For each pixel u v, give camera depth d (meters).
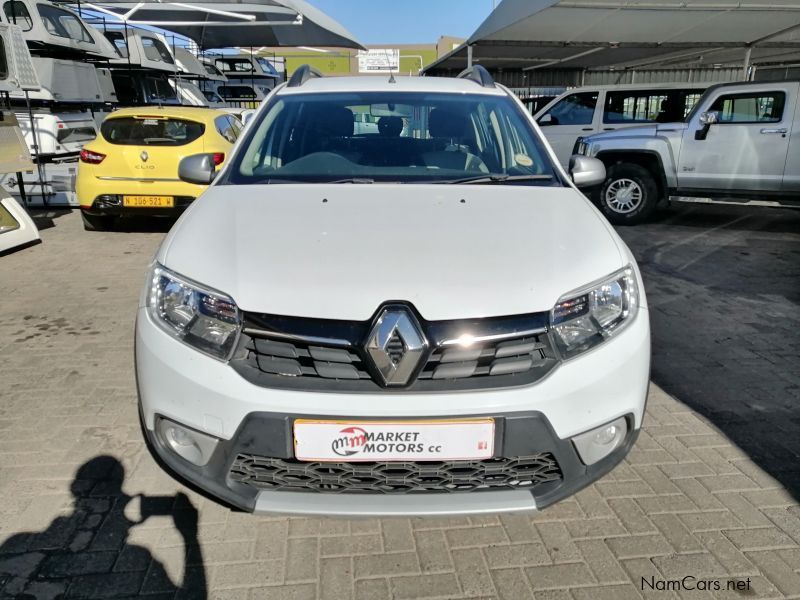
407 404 1.89
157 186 7.05
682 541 2.28
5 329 4.32
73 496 2.49
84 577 2.09
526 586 2.07
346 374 1.92
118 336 4.20
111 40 13.80
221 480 2.01
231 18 14.73
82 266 6.02
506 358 1.96
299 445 1.91
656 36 12.39
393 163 2.99
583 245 2.25
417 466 1.97
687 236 7.68
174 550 2.22
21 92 7.97
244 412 1.91
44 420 3.07
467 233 2.27
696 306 4.95
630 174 8.23
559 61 17.30
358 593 2.04
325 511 1.96
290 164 2.97
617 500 2.51
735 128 7.73
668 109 10.01
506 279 2.03
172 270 2.14
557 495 2.04
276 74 23.44
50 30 10.02
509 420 1.91
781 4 9.88
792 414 3.21
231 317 1.98
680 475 2.67
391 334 1.89
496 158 3.07
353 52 31.59
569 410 1.96
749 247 7.05
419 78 3.71
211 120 7.39
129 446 2.84
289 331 1.93
